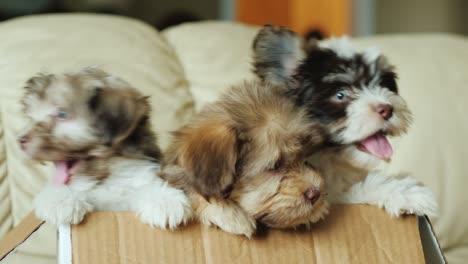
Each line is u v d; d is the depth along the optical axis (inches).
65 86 35.7
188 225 32.1
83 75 36.6
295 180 32.8
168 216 31.6
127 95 36.0
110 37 45.8
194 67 47.9
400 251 33.2
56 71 42.9
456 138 48.8
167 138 42.1
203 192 32.2
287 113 33.9
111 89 36.0
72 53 44.1
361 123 35.0
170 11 79.7
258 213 32.7
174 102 45.4
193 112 46.3
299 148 33.4
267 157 33.0
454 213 47.4
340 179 36.1
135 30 47.5
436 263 33.8
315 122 34.9
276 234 32.6
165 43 48.7
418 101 49.2
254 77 38.7
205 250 31.9
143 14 78.0
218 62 48.0
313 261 32.5
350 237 33.0
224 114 33.8
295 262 32.4
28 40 44.2
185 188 33.3
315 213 32.6
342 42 38.1
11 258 38.7
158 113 44.5
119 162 35.3
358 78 36.2
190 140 33.4
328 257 32.6
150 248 31.5
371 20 85.9
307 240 32.7
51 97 35.5
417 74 50.2
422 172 47.4
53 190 33.1
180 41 49.4
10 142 41.8
